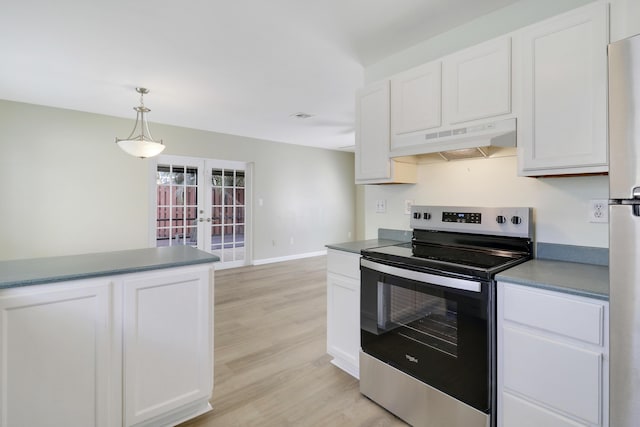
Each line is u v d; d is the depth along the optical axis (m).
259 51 2.54
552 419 1.26
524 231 1.79
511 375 1.38
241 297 4.05
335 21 2.12
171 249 2.16
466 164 2.15
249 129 5.23
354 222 7.71
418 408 1.71
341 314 2.23
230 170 5.75
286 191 6.43
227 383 2.16
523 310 1.33
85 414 1.47
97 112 4.25
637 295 0.98
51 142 4.01
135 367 1.60
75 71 2.91
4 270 1.49
